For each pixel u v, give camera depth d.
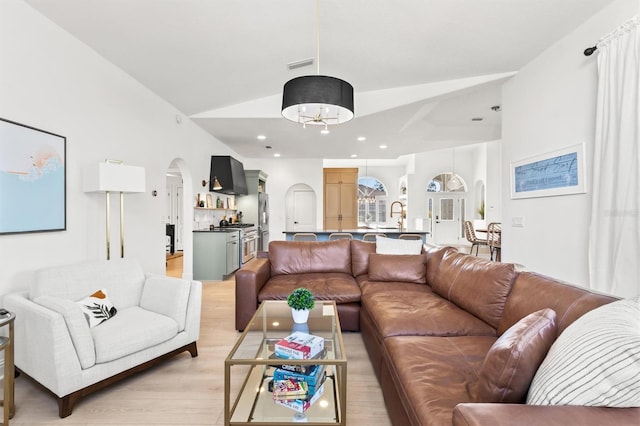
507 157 3.73
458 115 5.28
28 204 2.37
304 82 2.32
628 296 2.23
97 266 2.51
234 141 6.46
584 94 2.67
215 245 5.55
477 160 10.55
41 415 1.84
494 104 4.79
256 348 1.85
